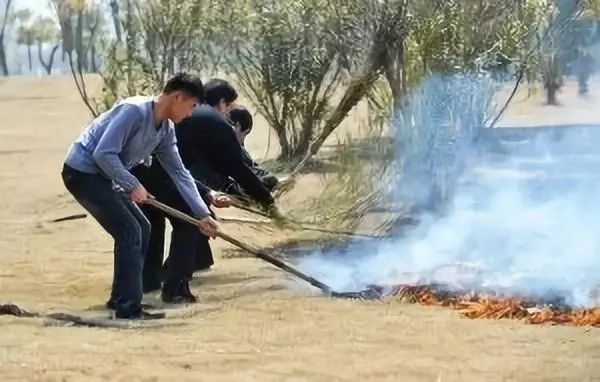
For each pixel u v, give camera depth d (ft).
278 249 42.83
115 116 30.58
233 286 35.91
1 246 46.57
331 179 44.62
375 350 26.13
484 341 26.99
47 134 126.21
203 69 74.74
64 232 51.19
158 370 24.39
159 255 35.55
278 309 31.68
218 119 36.68
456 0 52.06
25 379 23.73
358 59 55.88
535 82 65.92
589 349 25.95
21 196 67.10
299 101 70.23
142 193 30.48
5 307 31.22
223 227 48.19
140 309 30.86
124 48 70.13
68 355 25.88
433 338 27.37
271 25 72.28
